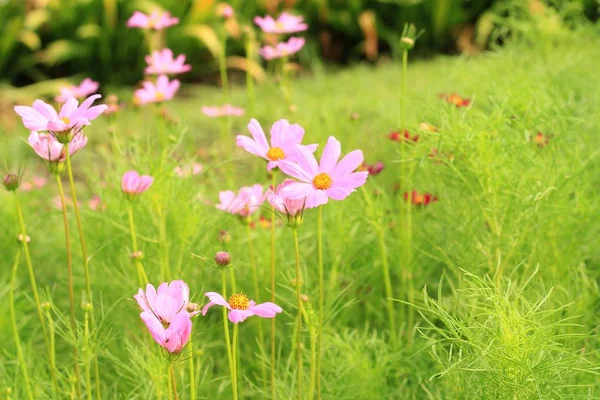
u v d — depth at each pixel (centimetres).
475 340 148
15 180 155
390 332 184
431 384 169
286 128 148
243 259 194
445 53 509
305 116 249
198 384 176
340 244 187
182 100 429
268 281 190
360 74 395
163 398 169
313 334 158
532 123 180
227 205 177
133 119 333
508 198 172
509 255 171
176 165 184
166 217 186
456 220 176
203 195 195
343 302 189
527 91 192
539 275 175
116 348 184
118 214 185
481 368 147
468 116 183
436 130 177
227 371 185
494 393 147
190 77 475
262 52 233
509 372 145
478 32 484
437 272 194
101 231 197
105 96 456
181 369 168
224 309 145
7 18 471
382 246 181
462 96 210
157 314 138
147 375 173
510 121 178
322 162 144
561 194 174
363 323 195
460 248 175
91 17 468
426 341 177
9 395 166
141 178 164
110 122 203
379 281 195
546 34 253
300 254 194
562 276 176
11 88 453
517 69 214
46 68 481
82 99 213
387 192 208
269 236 189
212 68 476
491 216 174
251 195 173
